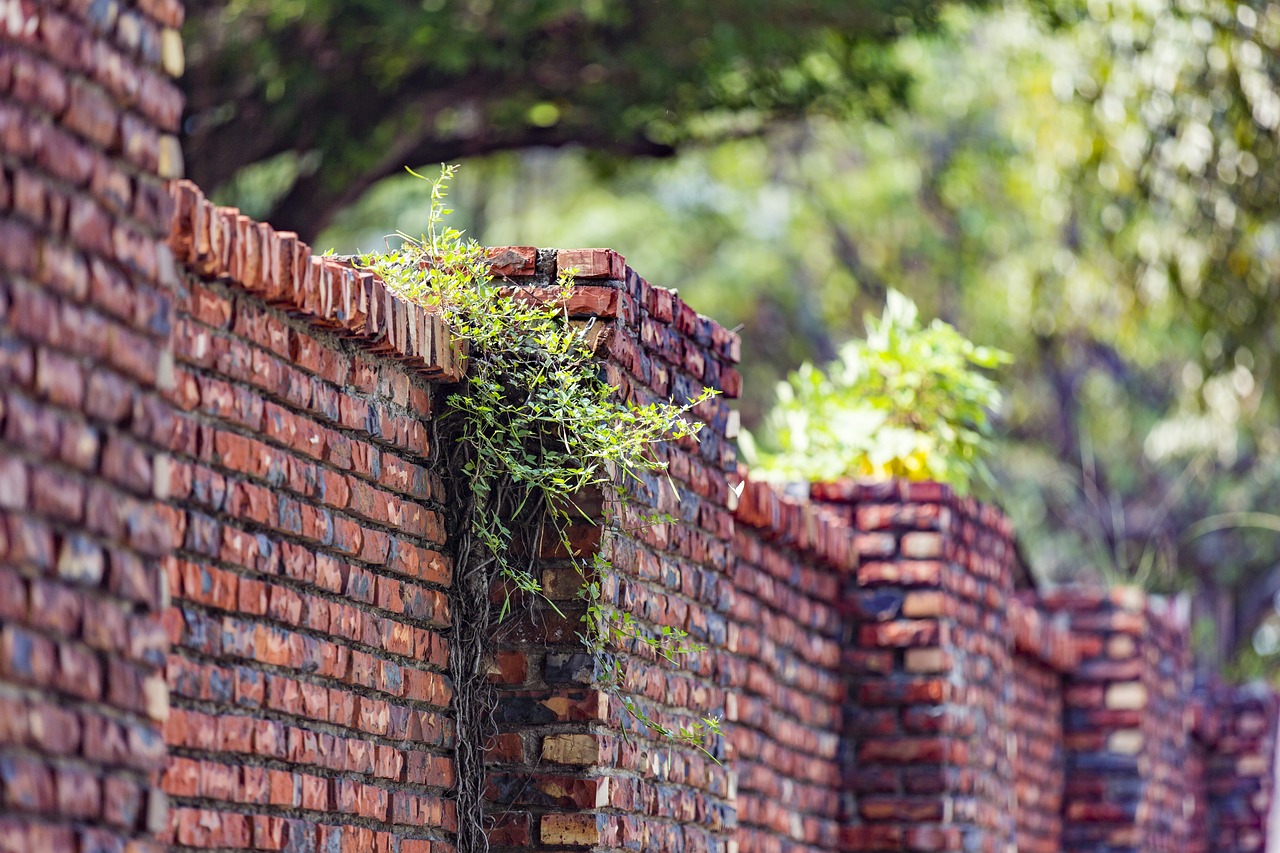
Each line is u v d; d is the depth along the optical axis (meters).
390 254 7.74
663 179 37.31
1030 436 36.41
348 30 20.86
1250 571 36.50
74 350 4.70
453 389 7.83
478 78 22.22
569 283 7.91
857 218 36.06
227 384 6.26
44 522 4.57
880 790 11.95
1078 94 24.88
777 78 24.38
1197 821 20.62
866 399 12.86
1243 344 25.50
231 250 6.12
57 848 4.52
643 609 8.31
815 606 11.68
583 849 7.71
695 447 9.03
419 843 7.45
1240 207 24.34
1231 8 23.48
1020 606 14.84
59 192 4.66
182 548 5.99
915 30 23.69
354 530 7.05
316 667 6.73
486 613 7.85
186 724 5.95
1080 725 16.70
